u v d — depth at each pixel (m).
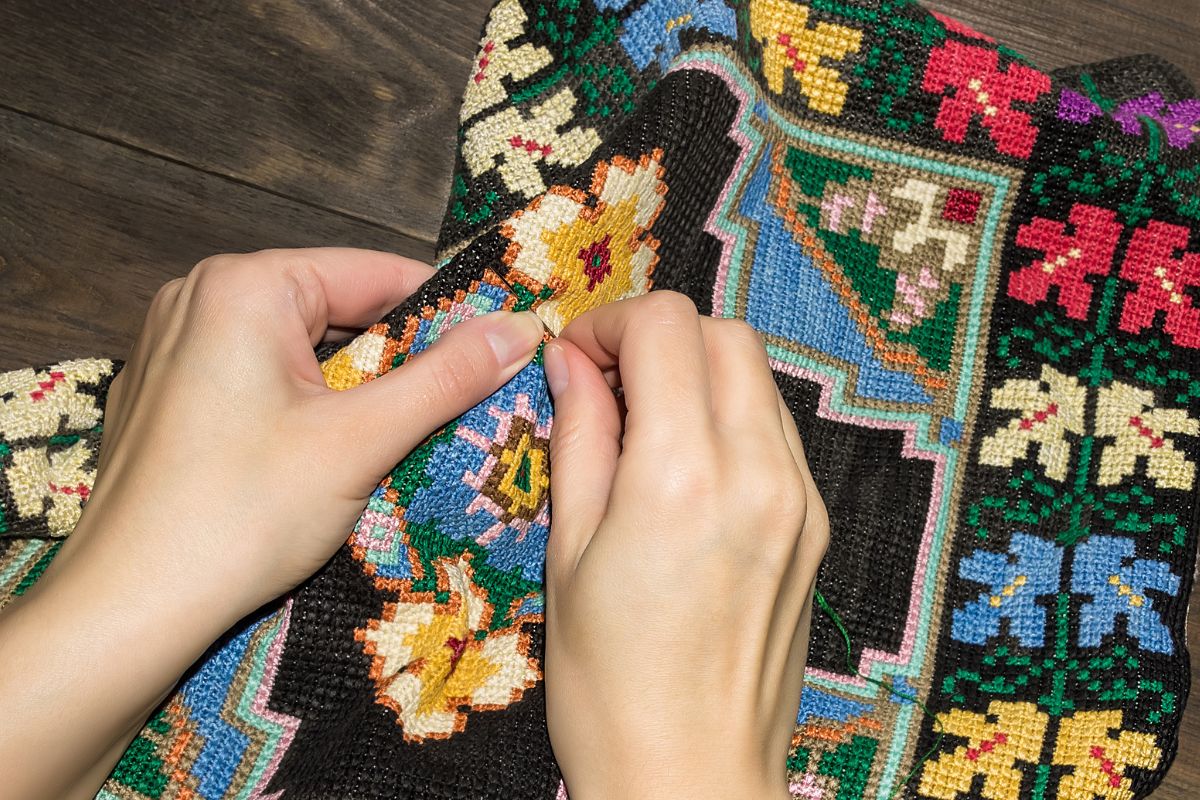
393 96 0.76
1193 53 0.81
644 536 0.44
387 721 0.58
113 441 0.52
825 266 0.70
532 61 0.69
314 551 0.51
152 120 0.74
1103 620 0.66
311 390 0.50
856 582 0.67
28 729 0.45
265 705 0.57
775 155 0.69
